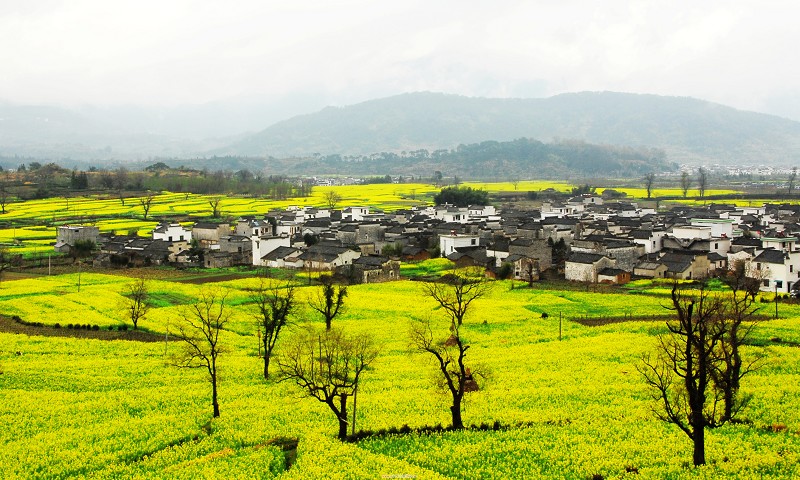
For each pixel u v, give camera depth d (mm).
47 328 102188
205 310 106062
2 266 153625
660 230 182750
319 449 56375
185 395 72188
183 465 54188
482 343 92500
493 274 155875
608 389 70188
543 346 89438
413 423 62375
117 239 198500
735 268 137000
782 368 75375
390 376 77750
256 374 80125
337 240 188250
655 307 114188
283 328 101562
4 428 62375
